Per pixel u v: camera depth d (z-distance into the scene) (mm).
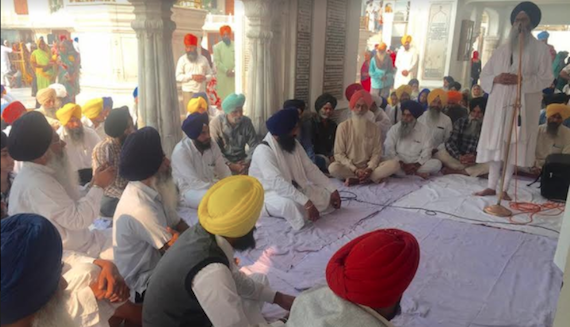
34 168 1838
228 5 6797
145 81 4031
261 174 3268
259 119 5098
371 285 984
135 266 1916
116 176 2918
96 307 1666
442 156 4691
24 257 902
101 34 5168
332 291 1078
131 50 5297
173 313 1402
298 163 3336
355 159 4312
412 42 7852
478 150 3641
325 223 3281
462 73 8133
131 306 1933
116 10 5062
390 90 7336
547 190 3832
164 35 3979
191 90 5469
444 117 4965
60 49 4816
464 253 2805
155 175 1931
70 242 1976
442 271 2570
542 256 2762
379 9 8016
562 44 10148
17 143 1730
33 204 1817
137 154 1825
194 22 6035
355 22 6258
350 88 5449
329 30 5762
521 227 3238
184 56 5469
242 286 1665
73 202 1928
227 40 6070
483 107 4461
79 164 3211
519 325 2043
